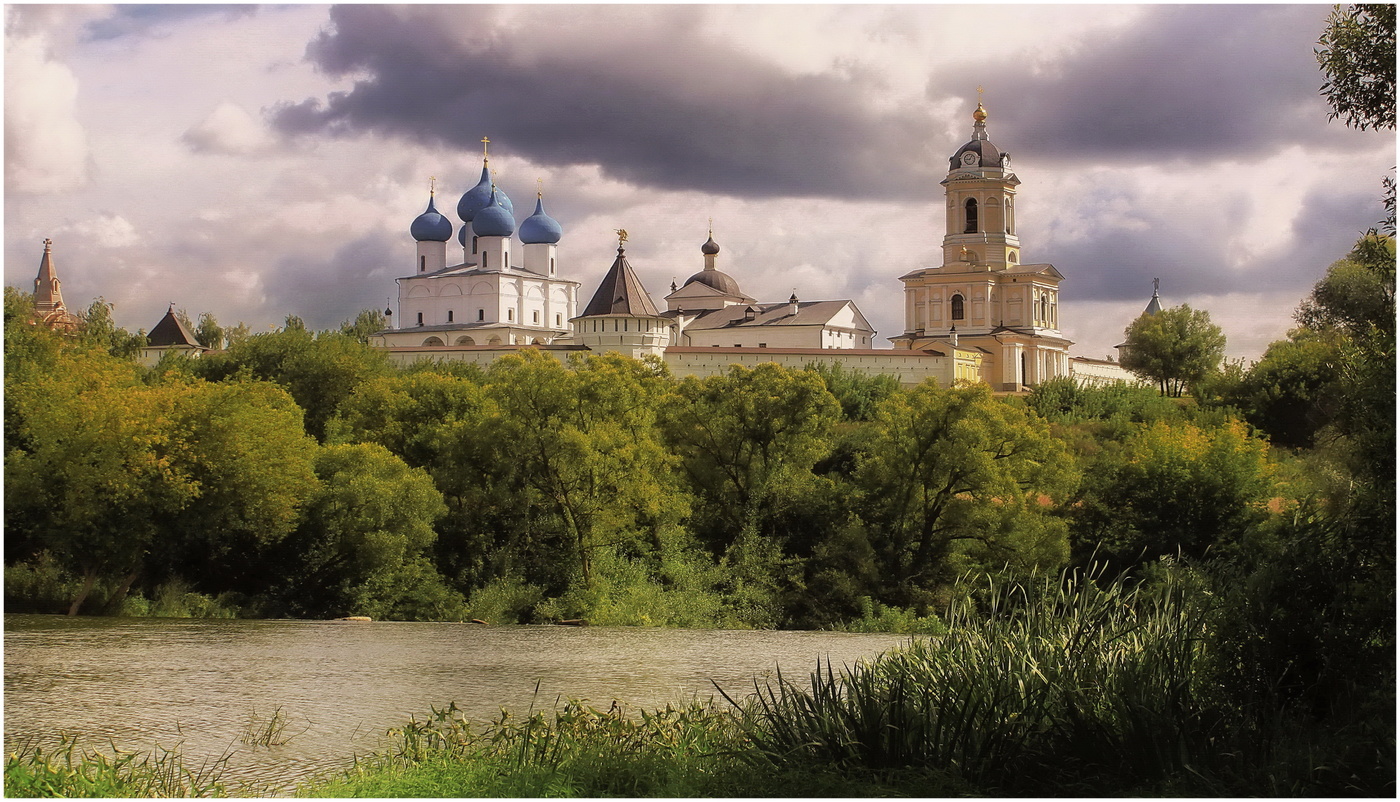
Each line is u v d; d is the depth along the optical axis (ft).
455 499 178.81
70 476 137.08
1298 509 59.21
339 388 258.57
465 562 173.68
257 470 146.00
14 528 141.18
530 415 177.47
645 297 385.70
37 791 49.80
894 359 390.42
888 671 55.62
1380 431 54.65
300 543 157.38
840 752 49.52
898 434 180.45
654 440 190.90
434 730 58.34
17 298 169.89
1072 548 172.45
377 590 157.17
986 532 175.11
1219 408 290.15
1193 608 53.98
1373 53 59.06
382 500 158.30
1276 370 279.08
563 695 87.66
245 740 68.39
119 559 141.28
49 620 132.05
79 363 156.46
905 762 48.80
